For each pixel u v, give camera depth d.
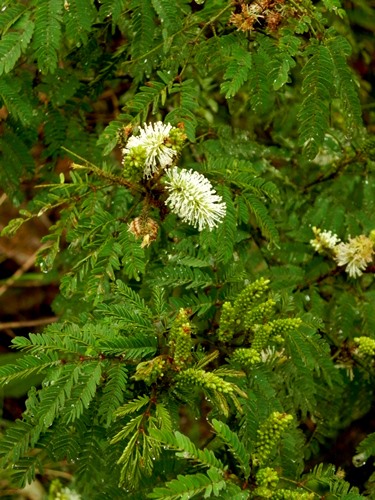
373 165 0.84
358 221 0.84
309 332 0.72
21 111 0.75
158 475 0.66
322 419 0.80
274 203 0.82
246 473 0.60
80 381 0.61
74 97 0.83
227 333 0.66
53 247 0.70
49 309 1.23
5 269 1.22
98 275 0.67
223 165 0.73
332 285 0.81
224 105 0.93
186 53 0.73
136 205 0.70
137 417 0.61
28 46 0.77
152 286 0.71
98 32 0.80
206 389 0.64
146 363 0.61
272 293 0.74
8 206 1.22
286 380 0.71
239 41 0.71
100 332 0.62
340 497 0.64
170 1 0.72
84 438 0.64
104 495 0.66
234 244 0.75
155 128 0.66
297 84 0.87
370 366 0.80
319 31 0.70
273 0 0.70
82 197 0.70
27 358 0.61
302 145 0.70
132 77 0.84
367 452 0.74
